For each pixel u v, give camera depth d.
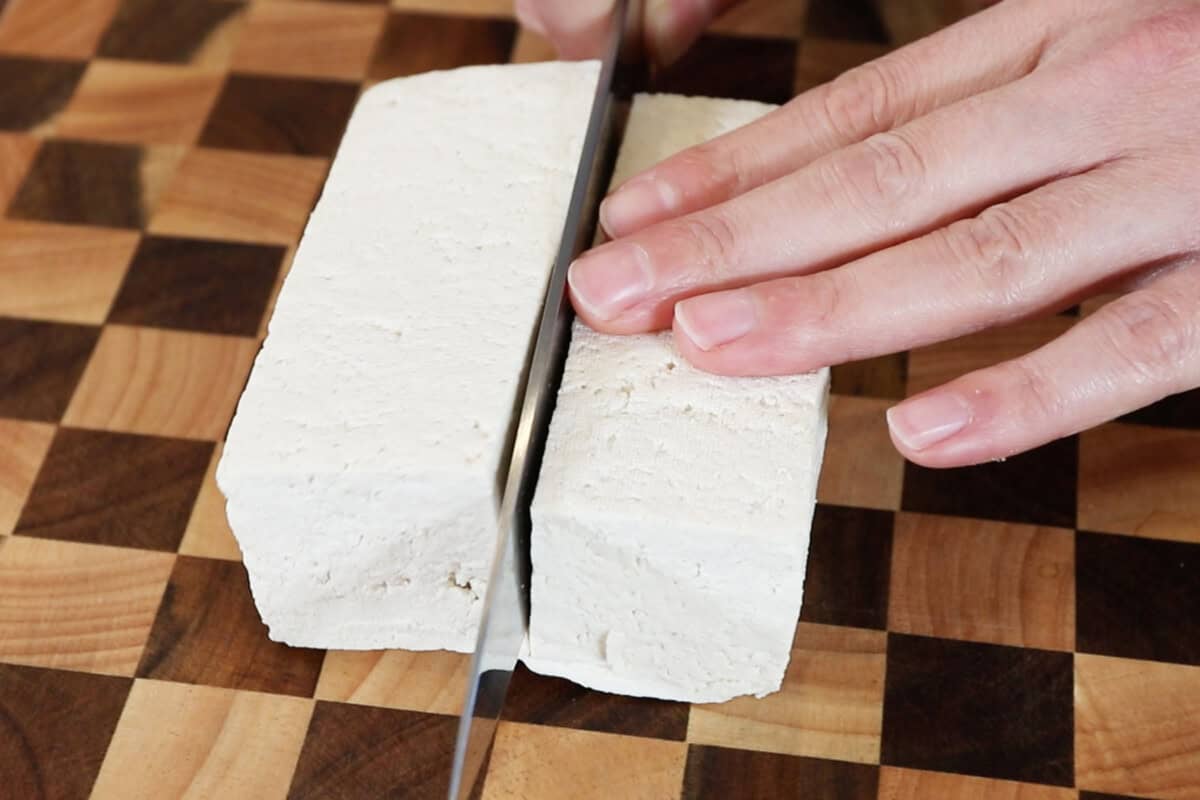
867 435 0.37
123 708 0.34
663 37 0.40
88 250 0.40
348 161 0.36
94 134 0.42
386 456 0.32
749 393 0.33
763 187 0.34
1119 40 0.34
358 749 0.34
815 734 0.34
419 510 0.32
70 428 0.37
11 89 0.43
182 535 0.36
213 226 0.40
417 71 0.43
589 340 0.34
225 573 0.36
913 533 0.36
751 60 0.42
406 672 0.35
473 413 0.32
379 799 0.33
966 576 0.35
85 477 0.37
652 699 0.34
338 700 0.34
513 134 0.36
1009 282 0.33
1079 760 0.33
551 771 0.34
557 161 0.35
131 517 0.36
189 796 0.33
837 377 0.38
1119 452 0.36
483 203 0.35
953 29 0.36
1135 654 0.34
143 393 0.38
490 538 0.33
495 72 0.37
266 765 0.34
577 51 0.40
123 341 0.39
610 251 0.33
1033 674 0.34
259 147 0.41
